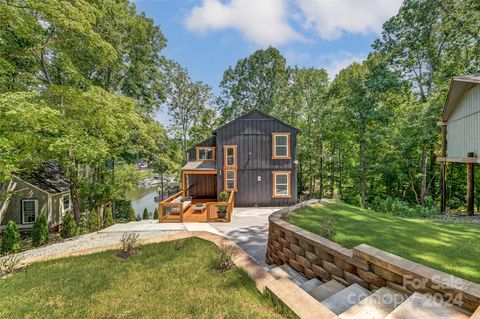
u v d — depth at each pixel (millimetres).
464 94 9055
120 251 5066
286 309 2543
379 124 15148
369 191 17422
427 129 12430
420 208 9750
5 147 6395
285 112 23453
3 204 11867
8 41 7672
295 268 3924
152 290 3463
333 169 20906
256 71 25547
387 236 3748
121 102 10000
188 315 2799
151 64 17562
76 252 5195
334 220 4699
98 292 3482
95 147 8492
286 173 12305
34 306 3182
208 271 3959
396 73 15773
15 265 4504
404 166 14977
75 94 8086
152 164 18719
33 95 6820
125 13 13133
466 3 12797
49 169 14789
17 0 7074
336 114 17094
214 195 14867
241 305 2871
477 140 8242
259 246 6004
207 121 26438
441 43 14508
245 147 12312
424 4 13984
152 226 8445
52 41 8430
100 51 9445
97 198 11625
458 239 3650
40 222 8883
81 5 7992
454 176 14586
